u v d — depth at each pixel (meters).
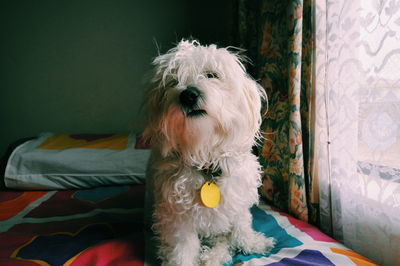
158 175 0.88
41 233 1.06
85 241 0.99
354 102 0.88
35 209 1.30
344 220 0.96
